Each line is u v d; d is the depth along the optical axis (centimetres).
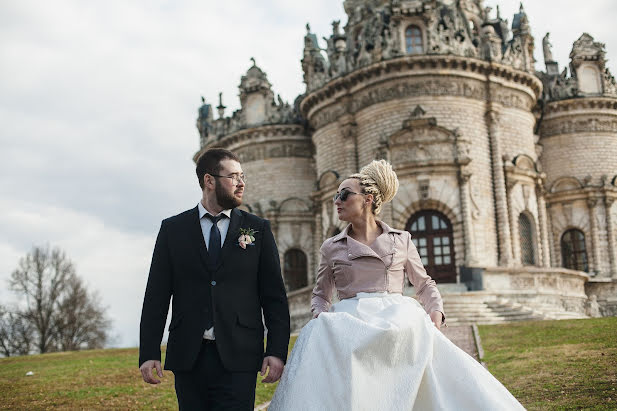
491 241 3531
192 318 627
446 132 3519
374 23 3959
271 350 636
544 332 1892
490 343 1794
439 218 3512
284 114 4691
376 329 562
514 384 1164
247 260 653
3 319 5184
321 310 669
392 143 3550
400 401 550
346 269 648
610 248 4322
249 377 623
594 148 4481
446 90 3619
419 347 575
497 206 3597
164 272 655
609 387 1022
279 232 4531
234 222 668
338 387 554
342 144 3841
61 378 1620
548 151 4541
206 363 621
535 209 3806
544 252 3797
